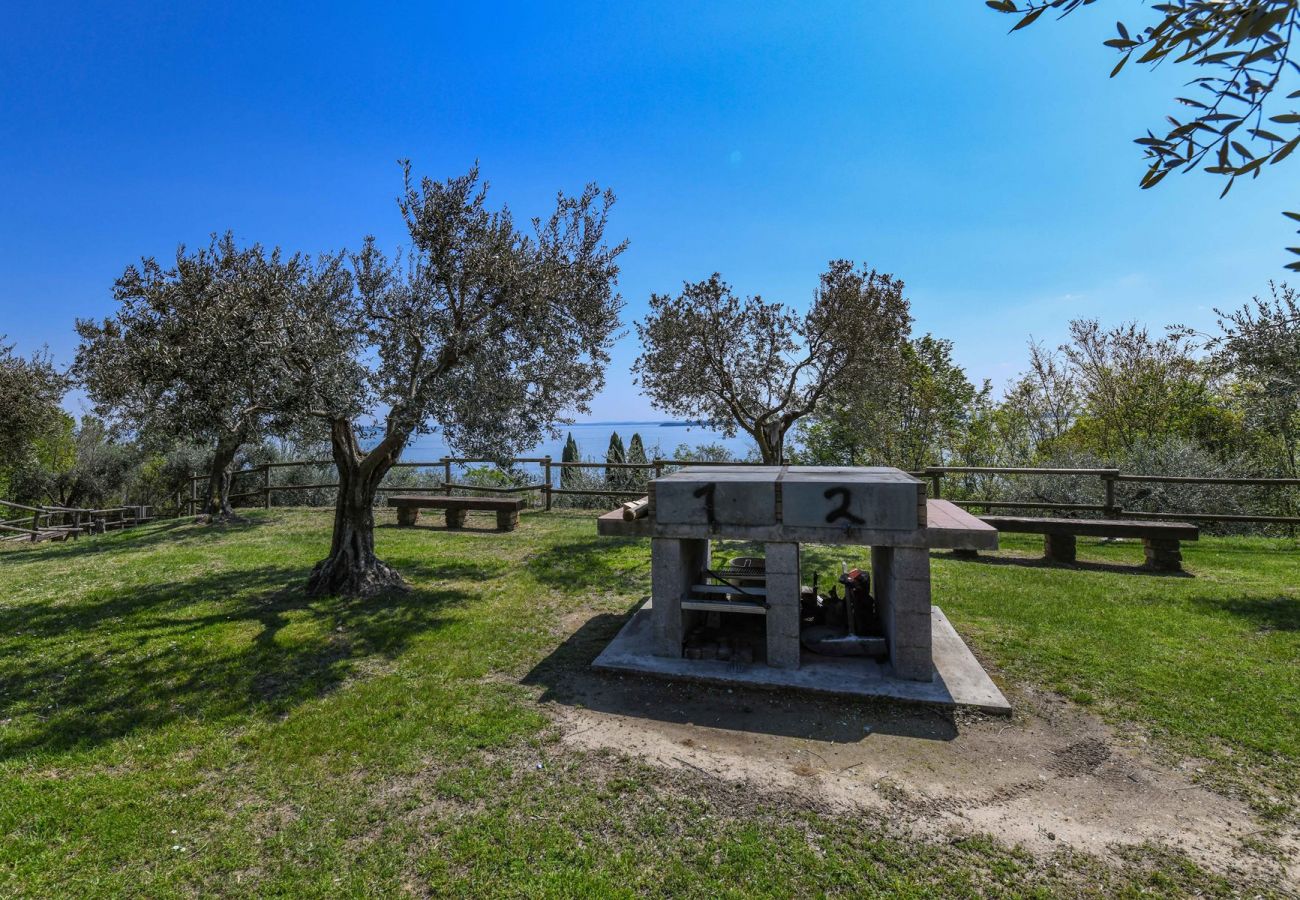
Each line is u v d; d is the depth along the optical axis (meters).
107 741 3.52
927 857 2.51
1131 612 5.47
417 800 2.94
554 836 2.66
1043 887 2.34
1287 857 2.49
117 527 13.48
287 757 3.33
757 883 2.38
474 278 6.20
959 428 17.20
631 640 4.94
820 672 4.28
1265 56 1.29
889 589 4.47
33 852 2.59
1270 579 6.57
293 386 5.23
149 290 5.36
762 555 7.86
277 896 2.35
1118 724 3.58
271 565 8.15
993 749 3.37
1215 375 7.96
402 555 8.51
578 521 11.40
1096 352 15.66
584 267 6.84
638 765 3.23
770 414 9.59
